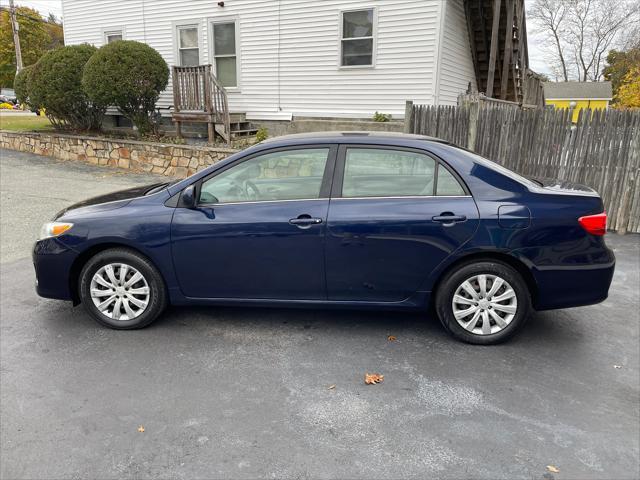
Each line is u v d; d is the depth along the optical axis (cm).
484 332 373
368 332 400
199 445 266
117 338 390
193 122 1225
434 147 370
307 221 365
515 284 362
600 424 283
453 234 356
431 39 1060
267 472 246
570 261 356
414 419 288
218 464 252
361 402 304
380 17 1098
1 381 327
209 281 389
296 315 433
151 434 275
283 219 369
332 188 373
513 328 370
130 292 399
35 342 382
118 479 242
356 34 1133
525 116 734
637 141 670
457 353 365
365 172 373
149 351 369
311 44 1182
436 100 1083
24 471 247
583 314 438
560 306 367
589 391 317
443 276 370
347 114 1179
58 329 405
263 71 1255
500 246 354
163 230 382
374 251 364
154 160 1159
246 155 384
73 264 397
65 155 1318
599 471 246
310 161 379
